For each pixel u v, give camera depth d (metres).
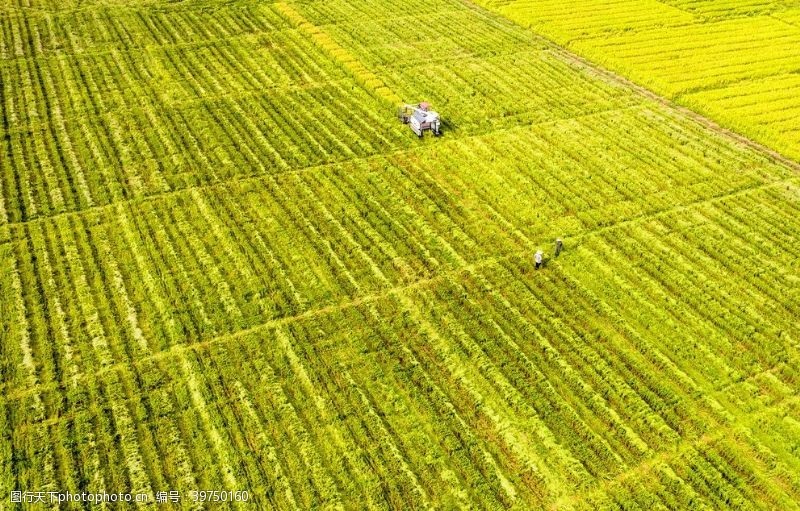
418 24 57.03
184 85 45.09
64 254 29.89
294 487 21.00
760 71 49.91
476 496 20.98
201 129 40.12
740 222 34.41
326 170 36.84
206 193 34.44
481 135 41.03
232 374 24.55
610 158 39.09
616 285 29.84
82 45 50.38
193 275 29.03
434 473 21.64
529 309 28.30
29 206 32.75
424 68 49.06
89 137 38.62
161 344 25.55
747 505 21.02
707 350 26.67
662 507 20.91
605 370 25.52
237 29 54.50
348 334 26.53
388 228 32.59
